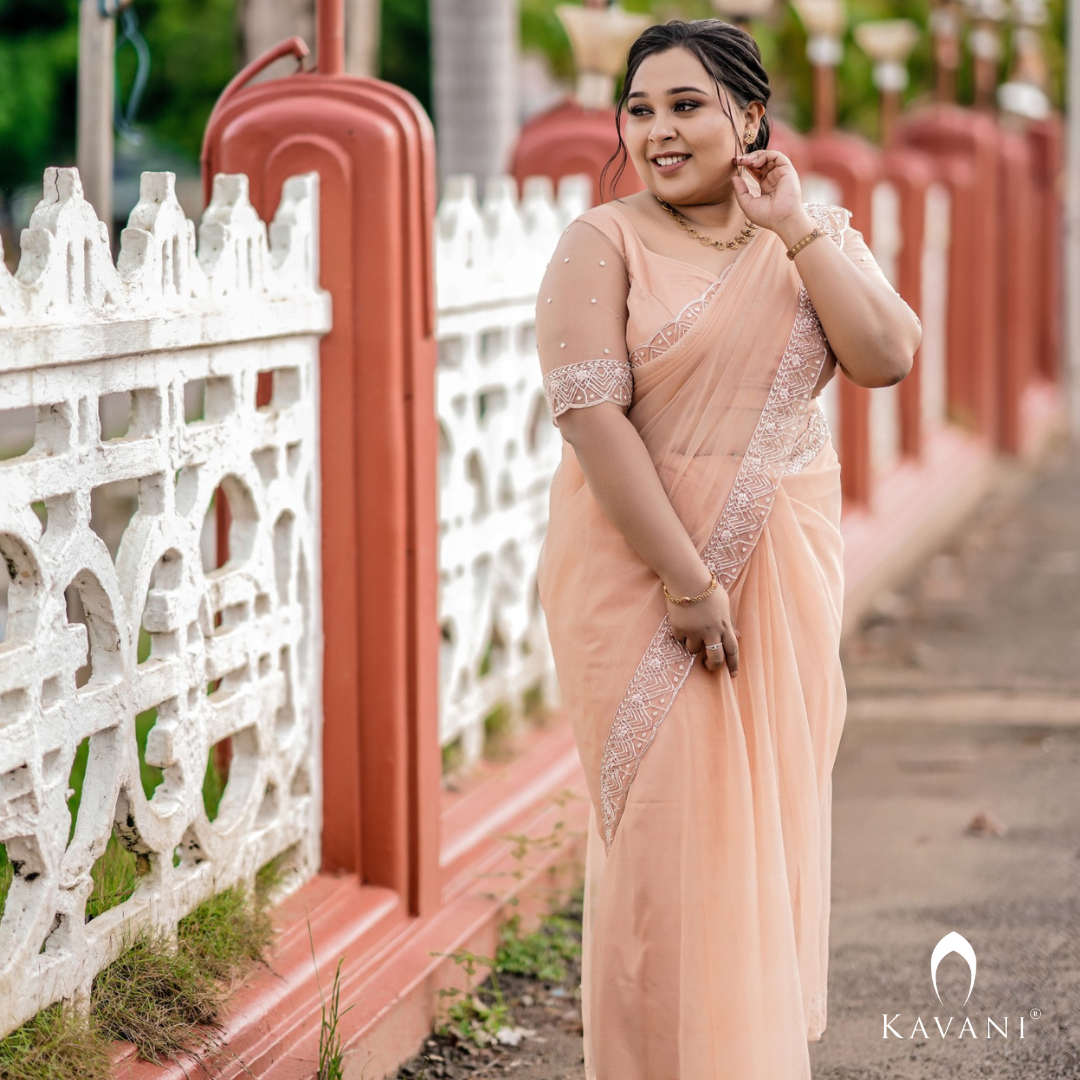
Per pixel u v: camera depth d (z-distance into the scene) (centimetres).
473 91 784
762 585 272
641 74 274
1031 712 627
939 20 1175
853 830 498
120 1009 284
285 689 352
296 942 336
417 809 368
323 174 349
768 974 267
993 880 451
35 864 265
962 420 1167
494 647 497
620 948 270
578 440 268
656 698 268
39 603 261
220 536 379
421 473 365
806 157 754
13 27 1770
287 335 339
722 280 270
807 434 280
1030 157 1516
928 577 898
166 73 1473
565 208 534
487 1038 353
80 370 268
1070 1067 339
